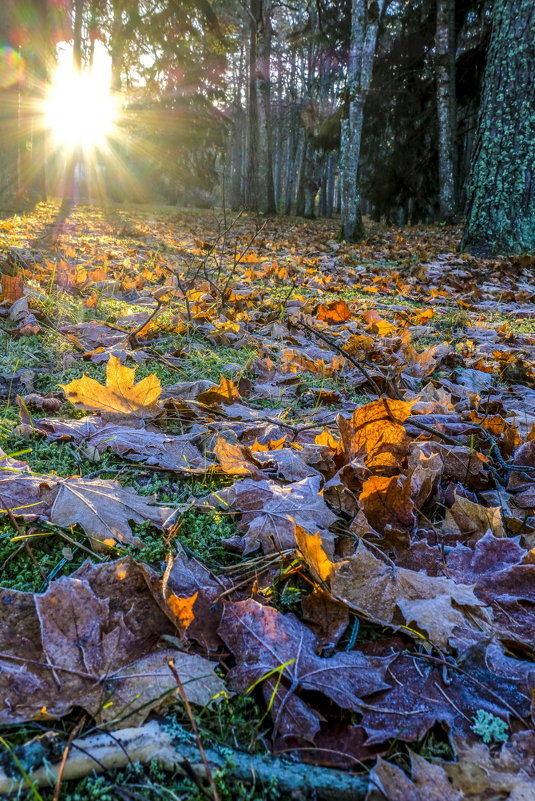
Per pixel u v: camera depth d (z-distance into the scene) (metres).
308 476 0.82
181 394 1.10
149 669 0.50
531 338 1.79
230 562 0.67
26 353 1.23
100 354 1.25
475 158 3.74
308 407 1.13
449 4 6.71
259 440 0.93
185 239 4.26
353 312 2.05
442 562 0.67
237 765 0.45
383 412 0.82
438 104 7.02
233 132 18.45
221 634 0.55
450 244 4.77
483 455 0.87
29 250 2.44
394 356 1.46
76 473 0.80
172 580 0.61
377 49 8.38
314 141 8.84
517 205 3.58
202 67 11.56
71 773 0.43
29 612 0.54
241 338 1.53
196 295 1.99
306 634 0.56
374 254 4.14
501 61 3.48
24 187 5.25
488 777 0.45
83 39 10.65
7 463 0.77
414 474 0.78
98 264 2.45
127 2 9.07
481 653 0.55
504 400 1.24
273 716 0.48
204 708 0.48
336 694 0.50
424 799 0.43
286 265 3.07
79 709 0.48
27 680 0.48
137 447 0.85
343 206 5.25
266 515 0.72
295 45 13.18
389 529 0.69
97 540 0.66
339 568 0.62
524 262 3.31
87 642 0.52
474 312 2.24
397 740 0.48
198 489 0.80
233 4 12.99
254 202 11.51
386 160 8.41
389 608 0.59
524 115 3.47
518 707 0.51
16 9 4.39
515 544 0.67
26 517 0.67
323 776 0.45
